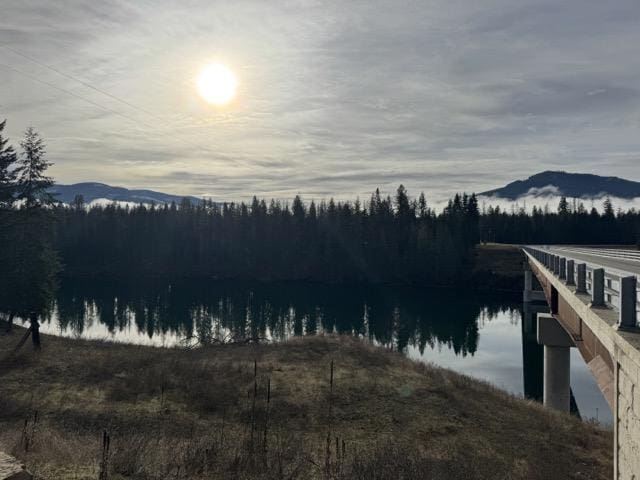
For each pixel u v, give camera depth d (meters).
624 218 135.38
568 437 16.91
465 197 121.38
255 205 120.69
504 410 19.53
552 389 27.84
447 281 97.19
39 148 31.42
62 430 13.87
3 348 26.97
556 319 26.09
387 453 12.78
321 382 20.64
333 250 105.88
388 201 119.69
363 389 19.98
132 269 111.44
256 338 34.28
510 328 60.97
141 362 23.19
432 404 18.86
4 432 12.60
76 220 119.81
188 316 67.31
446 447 14.77
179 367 22.19
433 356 46.25
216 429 15.27
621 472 7.99
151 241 119.56
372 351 27.31
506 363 43.41
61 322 60.44
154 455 10.84
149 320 63.62
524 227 142.38
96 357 24.67
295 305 77.25
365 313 71.12
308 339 29.78
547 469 13.45
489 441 15.67
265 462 11.30
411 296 85.81
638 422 7.01
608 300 11.63
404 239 108.56
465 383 22.61
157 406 17.30
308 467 11.77
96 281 100.62
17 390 18.58
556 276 22.48
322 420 16.81
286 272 107.31
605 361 12.76
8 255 30.08
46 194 31.73
